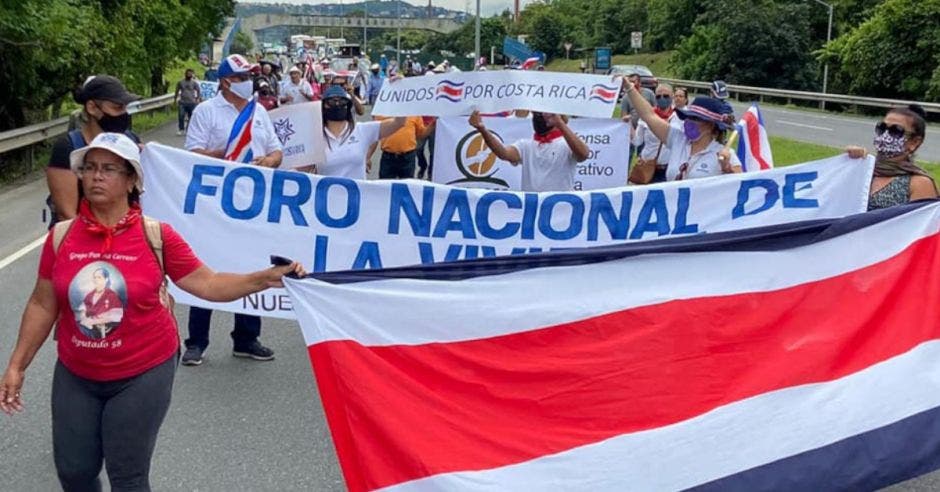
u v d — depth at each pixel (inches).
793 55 2347.4
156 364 145.3
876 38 1790.1
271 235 226.8
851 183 227.9
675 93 596.1
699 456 157.9
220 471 201.9
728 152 261.7
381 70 1374.3
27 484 193.6
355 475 149.9
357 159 313.7
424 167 645.9
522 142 308.7
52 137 773.9
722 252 168.7
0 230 478.3
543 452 153.6
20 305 335.3
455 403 153.9
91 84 193.8
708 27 2689.5
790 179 227.6
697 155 263.7
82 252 140.3
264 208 226.4
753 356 165.2
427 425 150.9
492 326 157.5
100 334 139.2
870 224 173.6
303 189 226.2
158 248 144.5
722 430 159.3
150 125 1129.4
